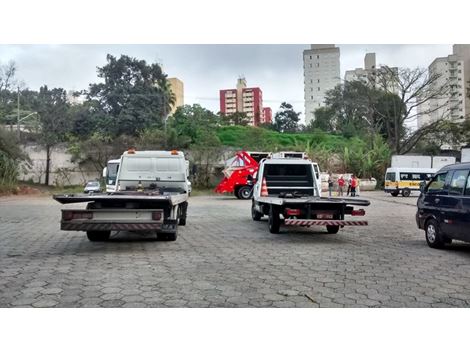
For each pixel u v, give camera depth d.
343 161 44.62
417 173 34.81
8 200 28.55
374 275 6.81
